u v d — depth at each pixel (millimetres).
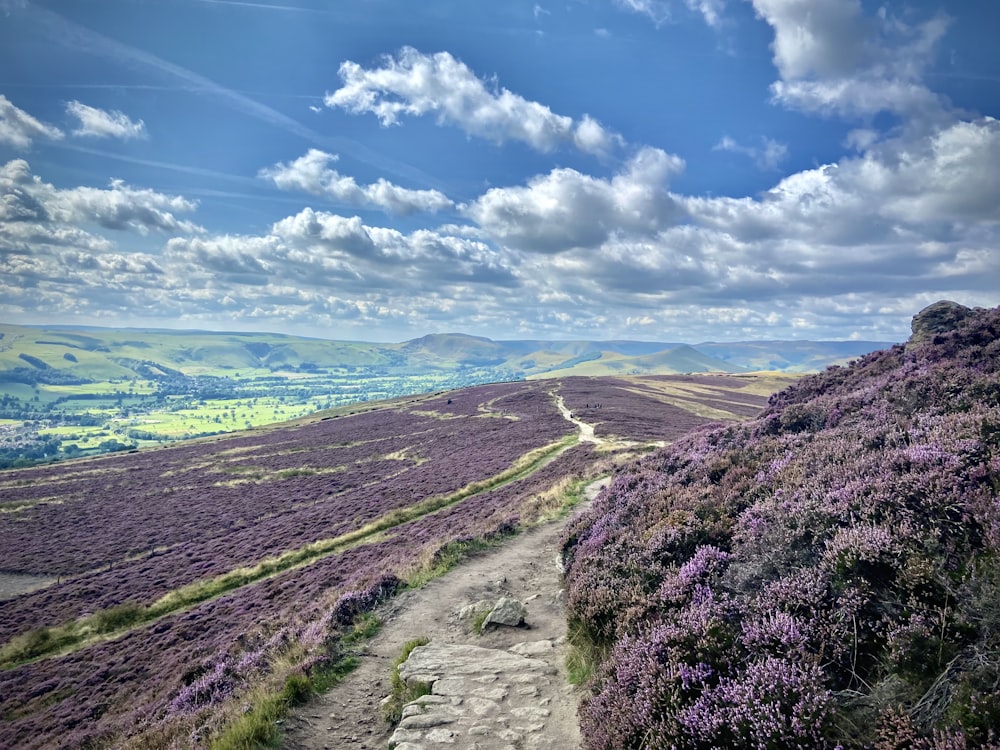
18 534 66062
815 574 6652
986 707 3990
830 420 14961
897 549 6156
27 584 48875
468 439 78188
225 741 7461
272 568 36125
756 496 10812
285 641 13789
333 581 27516
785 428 16062
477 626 12172
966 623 4902
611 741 6066
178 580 39875
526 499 29469
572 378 160125
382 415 130875
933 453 8117
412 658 10031
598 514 16094
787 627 5918
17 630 35625
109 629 32719
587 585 10508
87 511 75688
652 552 10297
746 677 5469
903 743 4246
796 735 4645
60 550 57656
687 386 149625
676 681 6062
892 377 18281
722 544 9664
